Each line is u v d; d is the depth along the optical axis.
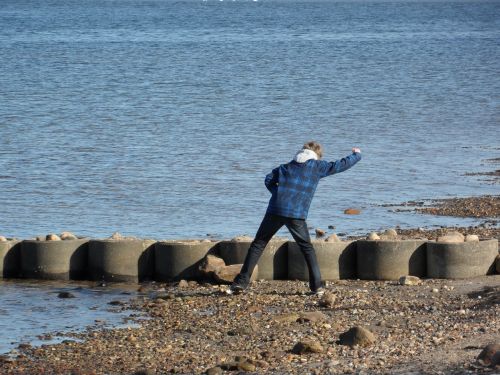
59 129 65.62
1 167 49.50
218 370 18.31
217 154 54.72
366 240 26.89
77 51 147.12
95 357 20.03
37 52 143.88
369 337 19.59
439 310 22.70
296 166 24.70
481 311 22.22
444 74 116.50
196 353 20.02
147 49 153.62
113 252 27.59
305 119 72.94
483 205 39.78
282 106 81.75
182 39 182.00
